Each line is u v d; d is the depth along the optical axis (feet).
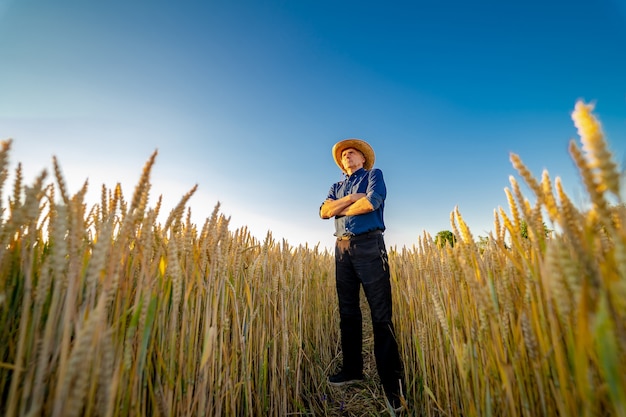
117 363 2.83
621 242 1.52
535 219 2.49
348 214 8.77
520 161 2.07
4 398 2.72
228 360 5.04
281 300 6.56
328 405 7.93
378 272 8.27
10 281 2.74
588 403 1.87
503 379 2.78
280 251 8.11
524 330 2.64
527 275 2.64
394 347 7.91
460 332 3.72
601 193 1.46
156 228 3.60
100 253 2.27
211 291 4.13
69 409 2.16
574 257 2.11
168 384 3.42
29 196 2.33
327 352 10.53
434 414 5.69
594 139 1.40
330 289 13.04
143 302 3.01
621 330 1.60
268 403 5.94
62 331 2.67
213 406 4.44
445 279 4.49
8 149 2.21
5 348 2.74
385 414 7.37
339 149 12.48
